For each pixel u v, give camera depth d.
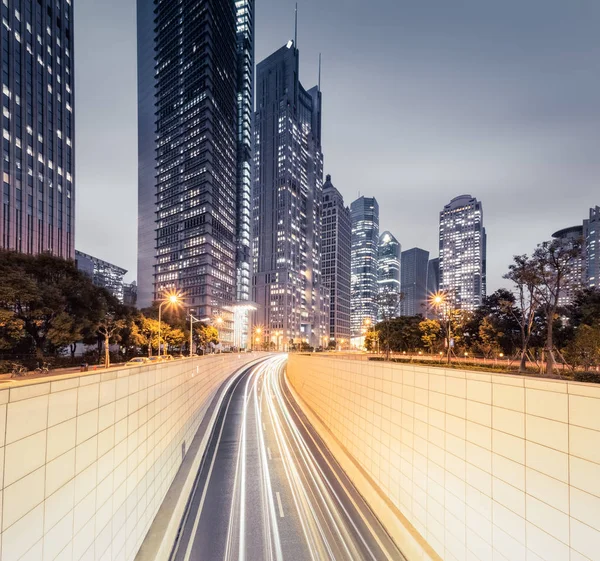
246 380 64.00
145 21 181.88
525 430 8.71
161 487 16.25
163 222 155.00
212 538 15.32
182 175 149.00
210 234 138.88
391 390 16.39
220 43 158.75
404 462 14.87
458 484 11.17
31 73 79.56
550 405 8.08
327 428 29.89
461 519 10.96
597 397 7.08
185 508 17.83
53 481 7.29
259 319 187.12
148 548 12.77
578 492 7.30
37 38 81.50
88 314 42.34
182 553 14.29
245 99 181.75
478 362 44.81
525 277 33.56
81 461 8.49
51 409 7.29
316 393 36.38
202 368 35.50
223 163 155.62
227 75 164.50
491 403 9.90
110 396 10.28
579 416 7.38
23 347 43.75
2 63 72.56
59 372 38.84
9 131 73.50
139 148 179.12
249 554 14.21
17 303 36.38
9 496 5.93
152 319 67.00
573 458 7.45
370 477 18.89
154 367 15.17
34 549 6.58
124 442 11.38
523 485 8.67
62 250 85.94
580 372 27.03
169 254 149.50
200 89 146.62
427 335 57.91
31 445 6.61
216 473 22.17
